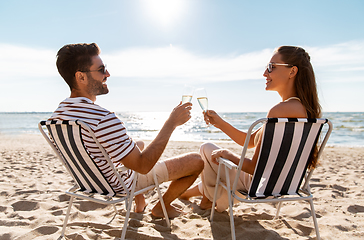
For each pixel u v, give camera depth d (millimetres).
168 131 1818
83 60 1699
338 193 3367
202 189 2699
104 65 1790
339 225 2318
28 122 40125
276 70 1958
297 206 2809
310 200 1892
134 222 2316
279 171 1797
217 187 2271
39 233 2145
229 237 2078
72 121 1563
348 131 18984
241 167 1779
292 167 1802
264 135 1646
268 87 2035
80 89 1767
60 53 1700
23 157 6574
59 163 5637
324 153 7992
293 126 1637
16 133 20016
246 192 2059
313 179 4133
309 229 2223
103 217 2510
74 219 2430
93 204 2854
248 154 7395
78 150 1684
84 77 1730
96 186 1931
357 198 3166
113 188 1939
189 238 2055
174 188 2418
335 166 5457
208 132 20750
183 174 2332
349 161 6219
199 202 2951
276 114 1788
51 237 2055
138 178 2139
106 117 1640
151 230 2156
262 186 1852
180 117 1854
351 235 2143
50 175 4402
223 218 2430
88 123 1611
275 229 2254
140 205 2648
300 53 1913
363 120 29969
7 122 40562
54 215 2570
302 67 1890
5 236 2062
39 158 6402
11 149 8555
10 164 5504
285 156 1735
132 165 1669
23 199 2980
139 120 48312
